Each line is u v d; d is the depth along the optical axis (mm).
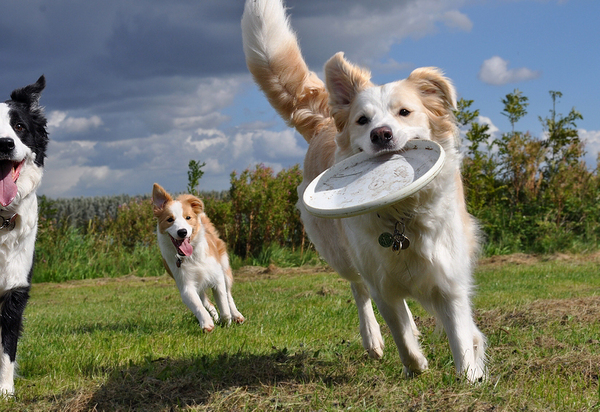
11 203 2025
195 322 2773
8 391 1955
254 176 6547
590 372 1870
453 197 1858
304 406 1730
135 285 5312
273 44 2471
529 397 1739
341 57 1982
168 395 1832
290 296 3717
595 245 5707
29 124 2109
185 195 3127
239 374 1929
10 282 2029
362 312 2174
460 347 1839
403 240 1833
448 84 1918
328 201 1845
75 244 6500
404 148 1860
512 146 6297
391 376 1905
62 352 2311
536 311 2479
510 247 5836
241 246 6512
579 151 6281
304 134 2496
